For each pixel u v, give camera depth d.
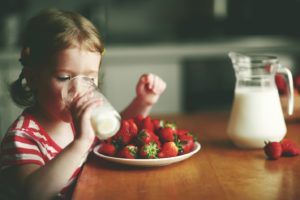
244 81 1.40
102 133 1.13
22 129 1.29
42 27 1.34
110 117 1.12
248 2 3.75
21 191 1.13
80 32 1.30
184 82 3.50
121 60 3.42
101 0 3.78
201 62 3.50
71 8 3.95
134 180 1.12
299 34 3.73
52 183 1.11
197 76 3.50
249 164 1.23
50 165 1.13
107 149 1.25
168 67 3.47
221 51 3.50
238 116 1.38
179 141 1.27
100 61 1.41
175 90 3.50
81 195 1.03
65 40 1.27
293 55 3.57
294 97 1.63
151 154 1.20
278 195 1.01
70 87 1.17
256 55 1.43
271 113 1.36
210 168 1.20
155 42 3.54
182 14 4.17
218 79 3.52
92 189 1.07
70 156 1.12
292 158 1.28
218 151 1.35
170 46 3.46
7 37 3.49
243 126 1.36
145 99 1.64
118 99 3.46
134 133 1.27
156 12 4.19
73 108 1.14
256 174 1.15
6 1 3.51
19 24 3.71
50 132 1.39
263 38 3.62
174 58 3.47
